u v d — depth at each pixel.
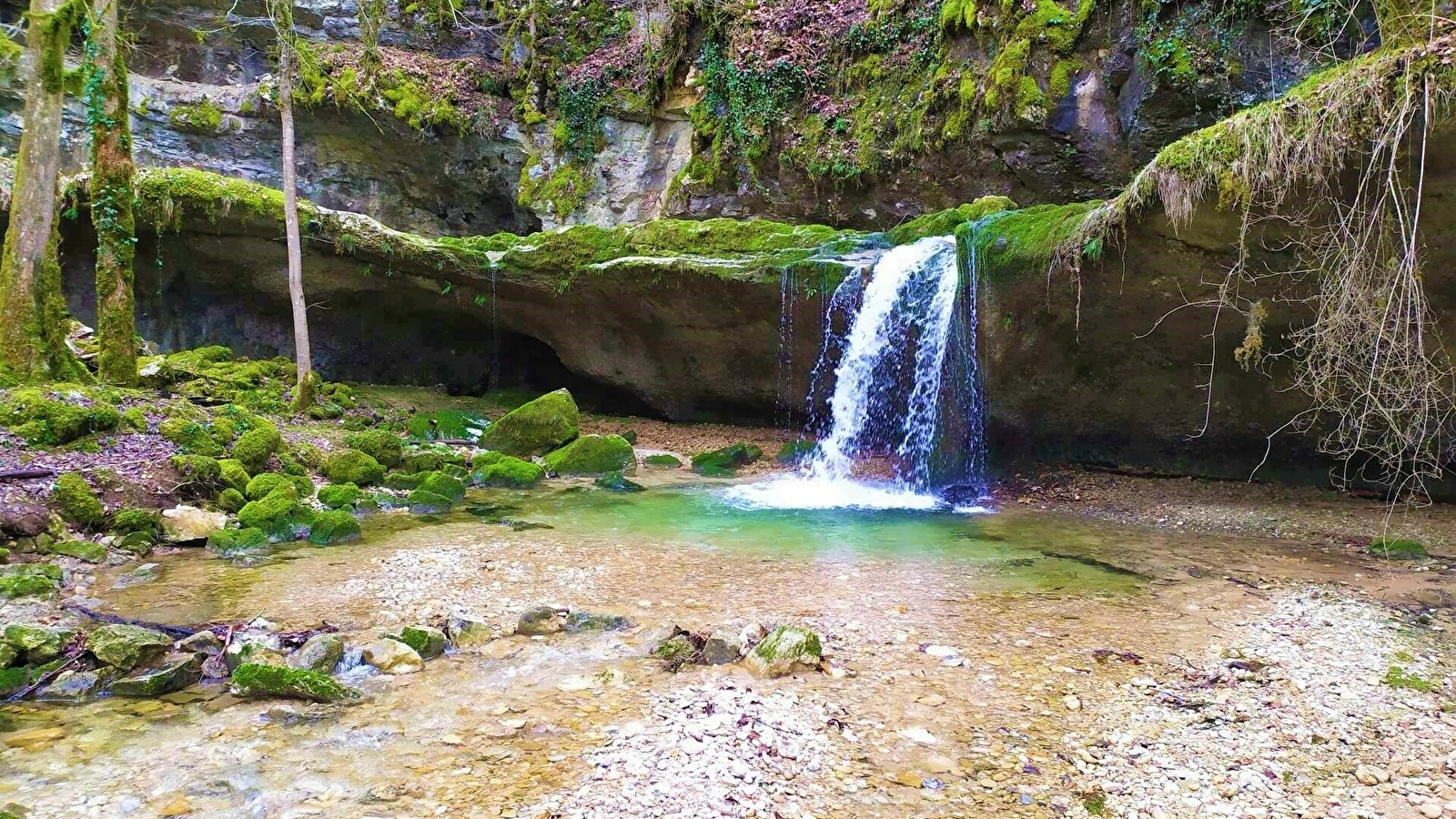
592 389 18.67
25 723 3.72
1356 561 7.12
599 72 20.05
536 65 20.50
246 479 8.65
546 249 15.02
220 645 4.61
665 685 4.26
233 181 14.95
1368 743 3.68
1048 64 13.41
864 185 16.23
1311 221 7.33
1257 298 8.45
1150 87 12.03
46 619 5.02
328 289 16.69
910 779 3.35
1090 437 11.15
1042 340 10.29
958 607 5.71
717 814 3.04
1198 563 7.03
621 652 4.77
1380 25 6.68
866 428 12.18
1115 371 10.29
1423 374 6.82
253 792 3.15
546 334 17.05
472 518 8.84
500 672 4.43
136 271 15.78
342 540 7.54
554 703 4.02
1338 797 3.22
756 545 7.66
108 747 3.50
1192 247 8.32
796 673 4.45
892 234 12.43
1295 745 3.66
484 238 15.82
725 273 13.03
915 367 11.52
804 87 16.97
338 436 11.73
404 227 22.03
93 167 11.39
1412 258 6.11
